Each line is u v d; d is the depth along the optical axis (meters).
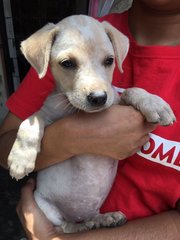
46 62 0.23
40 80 0.27
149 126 0.22
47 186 0.25
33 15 0.60
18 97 0.27
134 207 0.24
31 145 0.23
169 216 0.23
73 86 0.22
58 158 0.23
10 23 0.59
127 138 0.22
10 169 0.23
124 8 0.34
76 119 0.22
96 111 0.22
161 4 0.24
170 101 0.23
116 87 0.26
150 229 0.22
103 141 0.22
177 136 0.23
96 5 0.39
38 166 0.25
